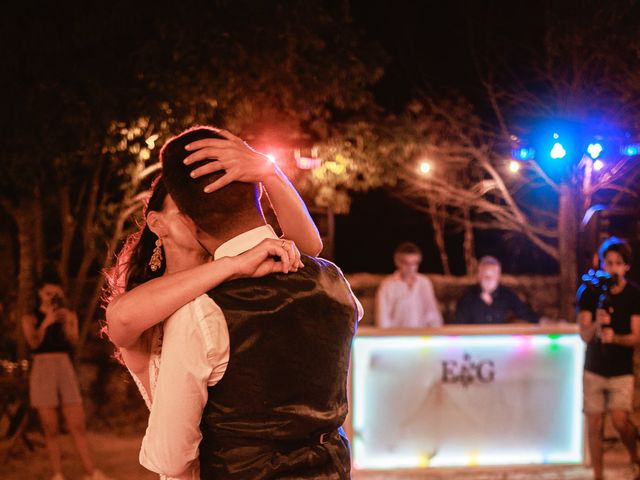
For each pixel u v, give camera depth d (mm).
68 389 6734
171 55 8531
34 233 9648
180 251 2344
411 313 8586
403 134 10062
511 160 10664
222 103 8875
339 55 9414
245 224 2221
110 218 10156
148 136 8711
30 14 8328
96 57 8477
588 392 6262
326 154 9812
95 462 7508
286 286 2180
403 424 6664
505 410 6746
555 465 6777
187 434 2094
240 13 8766
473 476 6711
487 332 6727
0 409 8523
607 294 6148
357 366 6641
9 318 10703
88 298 11305
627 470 6828
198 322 2078
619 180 8172
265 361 2129
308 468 2211
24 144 8227
